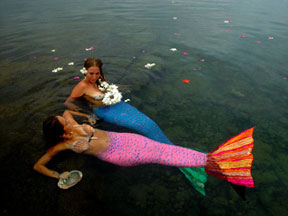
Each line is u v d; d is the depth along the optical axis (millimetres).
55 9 10164
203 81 4387
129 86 4137
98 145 2486
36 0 12789
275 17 9109
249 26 7789
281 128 3160
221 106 3650
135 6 10719
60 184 2281
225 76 4574
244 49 5859
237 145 2363
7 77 4324
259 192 2273
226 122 3287
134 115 3109
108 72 4629
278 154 2721
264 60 5234
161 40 6477
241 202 2178
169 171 2498
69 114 2838
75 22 8031
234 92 4031
